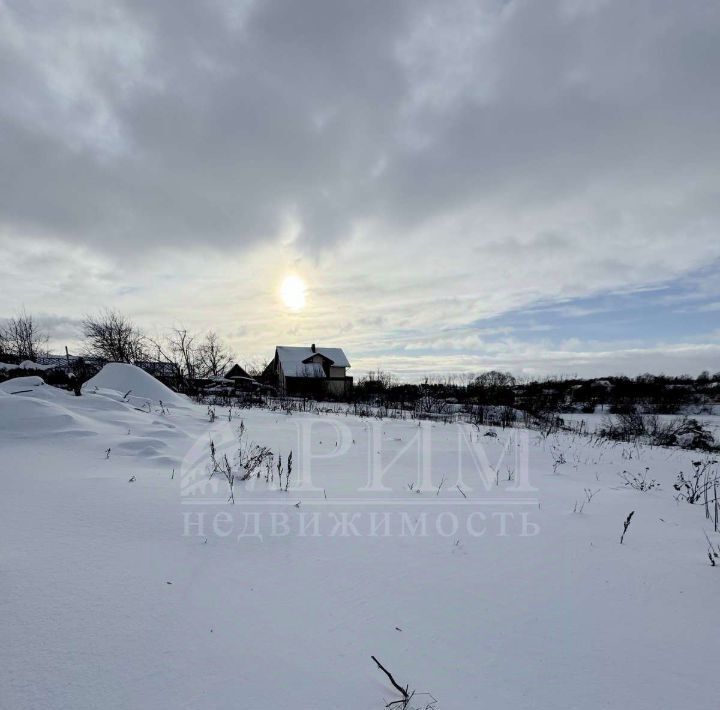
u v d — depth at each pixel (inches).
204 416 398.9
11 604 76.3
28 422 215.6
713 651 75.0
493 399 1028.5
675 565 109.4
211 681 62.9
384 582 96.7
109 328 1106.7
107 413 279.0
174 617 77.9
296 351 1750.7
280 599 87.4
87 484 146.6
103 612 77.3
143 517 123.4
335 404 993.5
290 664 67.9
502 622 82.2
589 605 89.3
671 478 237.9
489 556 113.2
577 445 354.9
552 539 126.6
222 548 109.4
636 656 73.0
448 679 66.1
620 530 136.3
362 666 68.4
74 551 98.3
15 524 108.8
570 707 61.0
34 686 59.3
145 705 57.6
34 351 1289.4
